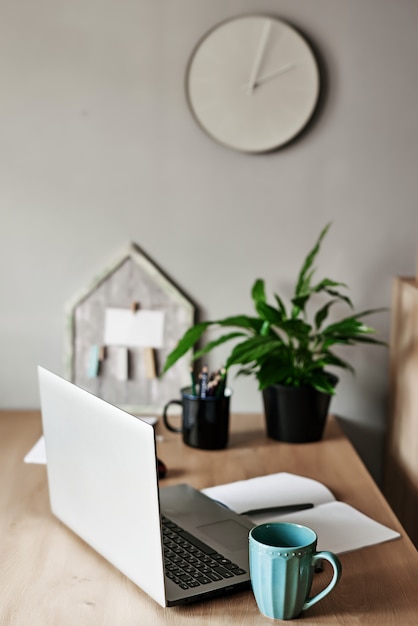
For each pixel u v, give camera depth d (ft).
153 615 3.68
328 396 6.31
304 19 6.86
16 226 7.11
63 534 4.53
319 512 4.79
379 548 4.38
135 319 7.15
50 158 7.03
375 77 6.91
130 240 7.13
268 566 3.58
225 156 7.02
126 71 6.93
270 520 4.69
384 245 7.10
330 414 7.30
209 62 6.84
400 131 6.97
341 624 3.62
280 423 6.29
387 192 7.04
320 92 6.93
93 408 3.96
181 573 3.93
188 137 7.00
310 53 6.80
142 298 7.13
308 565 3.61
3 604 3.76
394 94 6.93
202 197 7.07
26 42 6.89
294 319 6.20
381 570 4.13
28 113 6.97
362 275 7.13
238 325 6.30
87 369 7.20
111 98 6.96
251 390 7.23
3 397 7.28
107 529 4.04
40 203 7.08
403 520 6.50
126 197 7.07
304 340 6.21
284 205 7.07
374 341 6.42
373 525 4.64
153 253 7.15
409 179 7.02
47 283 7.16
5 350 7.23
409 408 6.39
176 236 7.13
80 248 7.13
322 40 6.88
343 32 6.86
